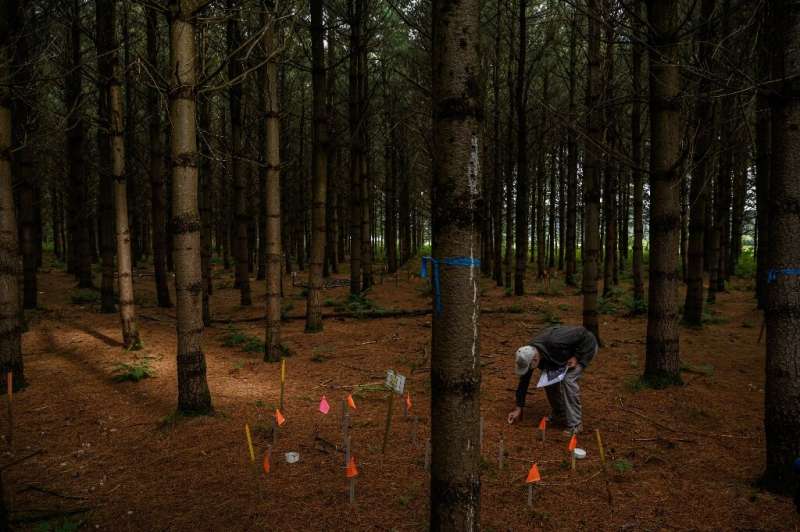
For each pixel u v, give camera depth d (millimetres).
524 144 14367
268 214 7430
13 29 7297
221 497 3637
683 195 16922
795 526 3162
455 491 2391
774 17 3480
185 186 4914
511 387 6293
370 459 4207
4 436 4812
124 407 5570
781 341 3484
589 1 5785
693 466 4051
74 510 3477
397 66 16859
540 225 20578
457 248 2295
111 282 11664
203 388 5191
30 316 10805
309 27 9523
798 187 3377
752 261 23203
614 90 8930
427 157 17188
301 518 3338
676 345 6016
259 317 11695
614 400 5660
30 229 11625
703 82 5156
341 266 26297
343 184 24141
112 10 7934
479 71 2285
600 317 11461
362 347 8516
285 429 4887
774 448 3576
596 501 3527
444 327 2344
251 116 14250
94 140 18938
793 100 3350
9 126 5969
